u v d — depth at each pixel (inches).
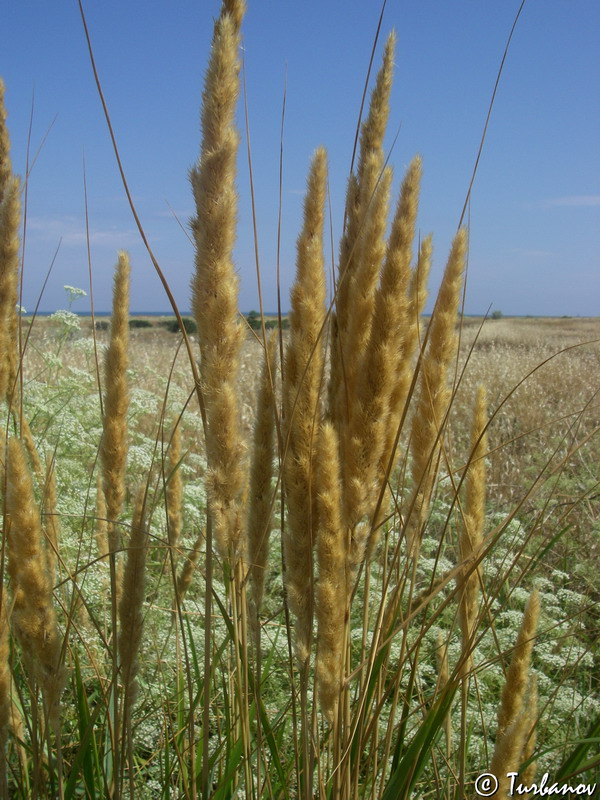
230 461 71.2
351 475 72.2
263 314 74.7
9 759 97.2
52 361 202.4
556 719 119.8
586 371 474.3
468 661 87.4
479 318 1165.1
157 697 114.3
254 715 92.5
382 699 76.0
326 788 83.8
